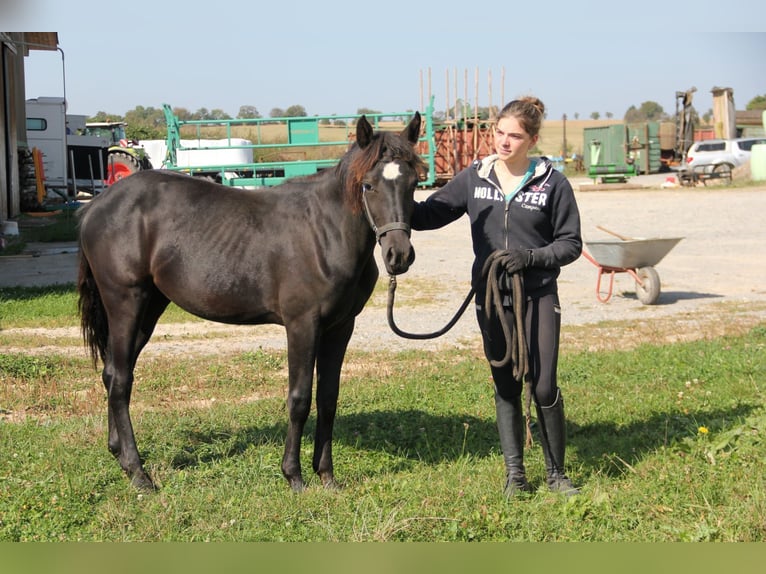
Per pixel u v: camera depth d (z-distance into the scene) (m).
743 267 15.51
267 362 8.46
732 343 9.19
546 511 4.48
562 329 10.41
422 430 6.03
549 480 4.84
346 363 8.55
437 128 31.31
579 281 14.31
